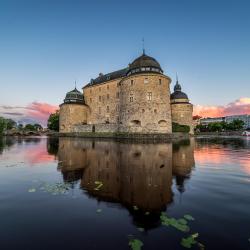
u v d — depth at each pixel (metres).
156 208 5.16
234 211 4.96
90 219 4.58
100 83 60.47
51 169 10.24
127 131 42.50
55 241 3.71
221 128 111.88
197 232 3.99
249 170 9.80
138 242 3.64
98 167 10.59
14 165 11.46
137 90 41.19
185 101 59.19
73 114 61.28
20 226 4.27
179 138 42.44
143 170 9.79
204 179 8.05
